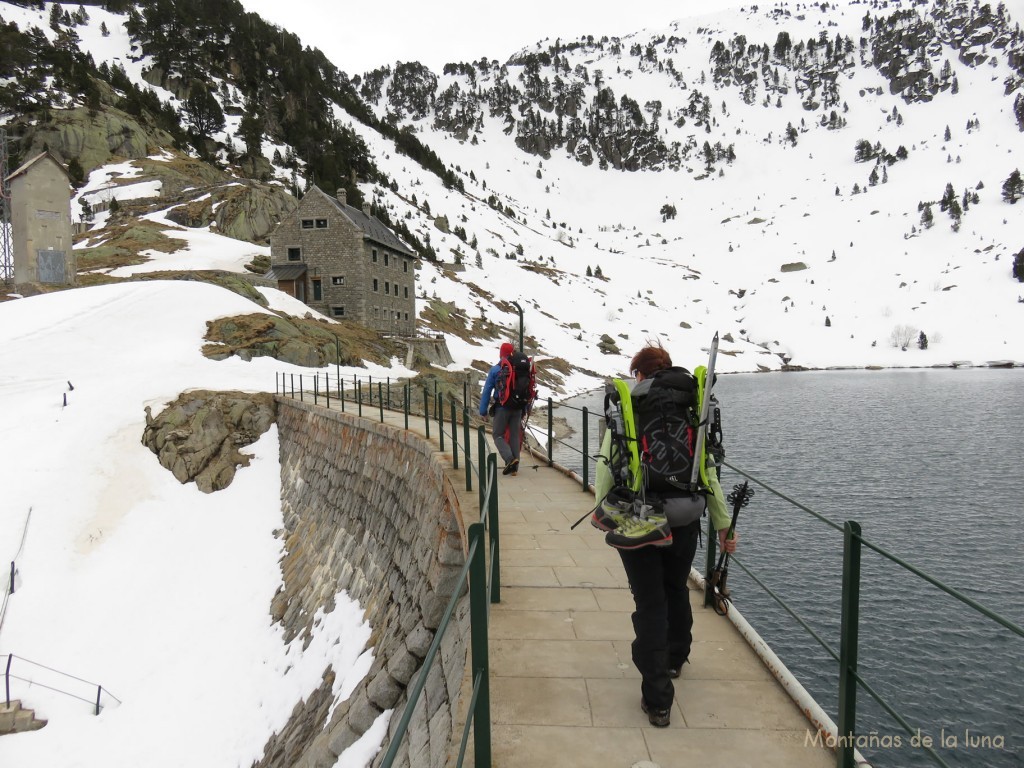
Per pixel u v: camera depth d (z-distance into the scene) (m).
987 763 14.13
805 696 4.21
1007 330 156.62
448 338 80.06
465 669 4.92
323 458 20.77
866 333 166.50
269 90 163.75
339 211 51.56
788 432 53.53
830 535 26.44
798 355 157.12
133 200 84.50
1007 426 55.22
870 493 33.59
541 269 174.50
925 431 53.22
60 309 35.12
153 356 31.72
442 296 105.81
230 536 21.23
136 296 37.06
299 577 17.56
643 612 4.03
